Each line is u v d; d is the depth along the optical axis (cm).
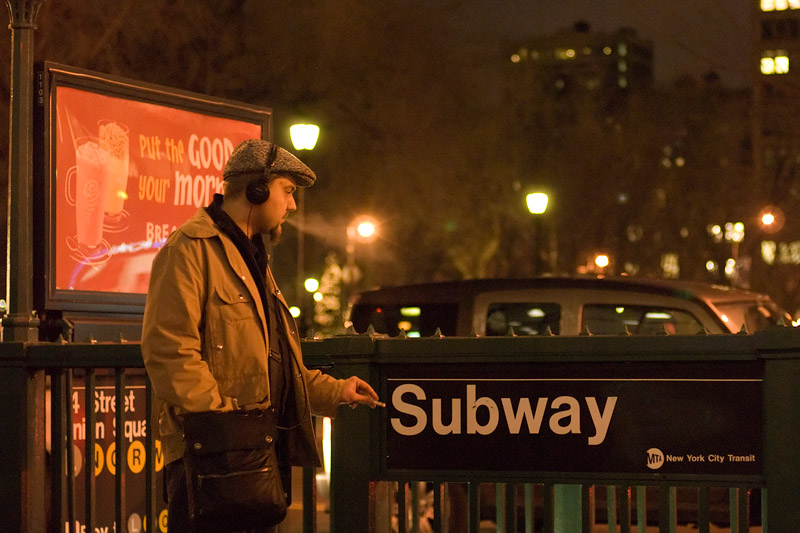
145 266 603
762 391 382
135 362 439
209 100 630
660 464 390
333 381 396
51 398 450
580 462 397
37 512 450
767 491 378
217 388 340
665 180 5447
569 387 399
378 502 432
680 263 5400
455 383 408
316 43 2209
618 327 758
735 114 4434
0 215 1232
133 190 596
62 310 547
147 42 1619
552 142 5056
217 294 350
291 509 710
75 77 554
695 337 385
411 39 2927
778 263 3719
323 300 3731
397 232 3850
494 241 4244
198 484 335
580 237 5444
